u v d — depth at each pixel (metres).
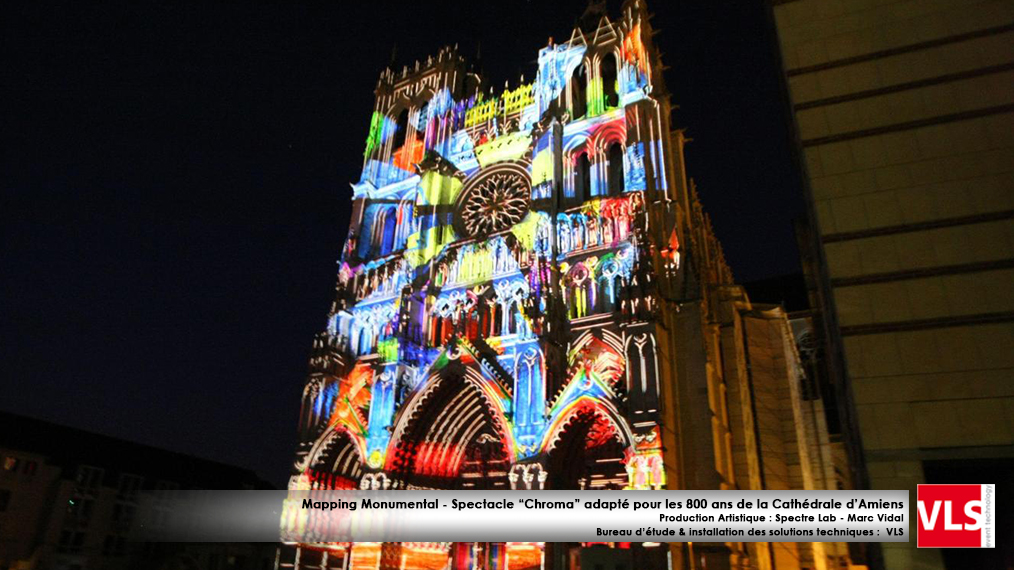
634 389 43.06
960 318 19.81
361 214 67.81
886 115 23.03
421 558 52.19
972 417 18.78
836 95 24.02
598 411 43.97
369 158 71.31
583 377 45.34
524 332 50.62
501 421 47.94
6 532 58.47
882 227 21.67
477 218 60.84
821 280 26.30
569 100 59.66
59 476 63.75
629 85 57.00
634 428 41.66
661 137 53.06
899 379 19.84
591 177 55.84
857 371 20.39
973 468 18.31
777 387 55.56
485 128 65.00
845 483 56.84
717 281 59.41
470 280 56.47
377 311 61.09
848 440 27.84
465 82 73.81
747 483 46.38
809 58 25.03
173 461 79.69
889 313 20.62
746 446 47.72
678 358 45.34
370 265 64.00
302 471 55.09
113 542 67.00
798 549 50.34
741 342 55.91
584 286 50.66
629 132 53.91
